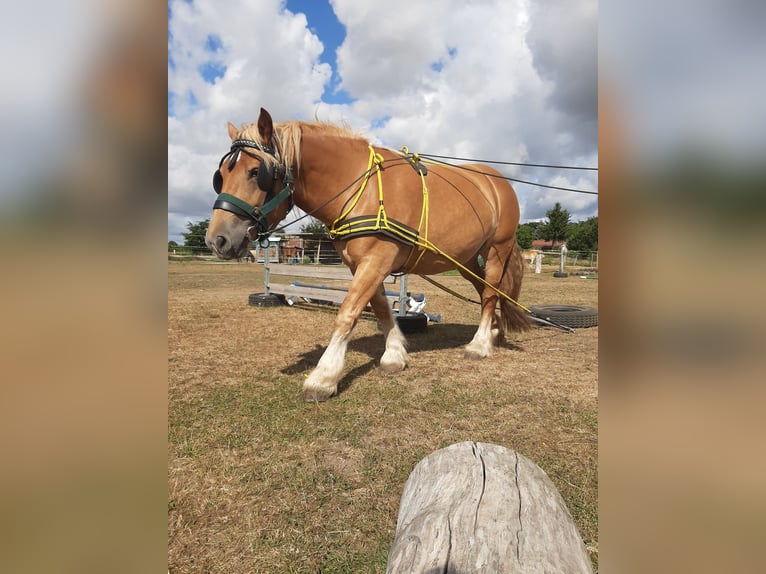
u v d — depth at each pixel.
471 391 3.56
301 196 3.39
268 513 1.93
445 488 1.31
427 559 1.02
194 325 6.45
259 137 3.02
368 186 3.43
